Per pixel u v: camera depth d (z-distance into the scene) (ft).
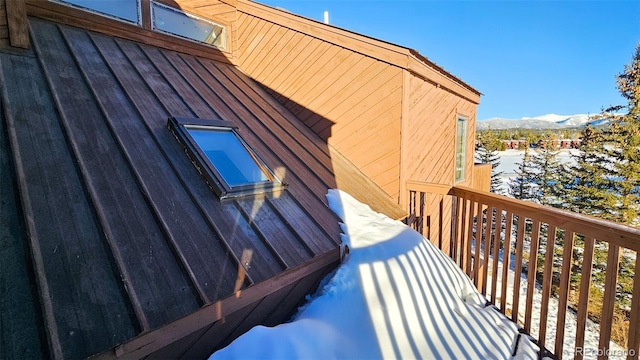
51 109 7.92
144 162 7.91
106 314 4.80
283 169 11.39
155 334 5.04
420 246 10.00
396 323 7.34
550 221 8.41
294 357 5.58
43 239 5.25
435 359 6.86
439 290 9.07
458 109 22.68
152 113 9.91
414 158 15.49
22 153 6.41
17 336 4.18
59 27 11.30
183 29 15.75
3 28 8.85
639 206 43.50
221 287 6.07
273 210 8.91
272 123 14.40
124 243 5.85
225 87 15.01
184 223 6.92
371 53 14.20
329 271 8.66
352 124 15.25
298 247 8.03
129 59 12.21
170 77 12.77
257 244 7.47
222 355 5.43
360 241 9.22
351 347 6.42
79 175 6.70
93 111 8.66
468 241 11.75
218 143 10.25
